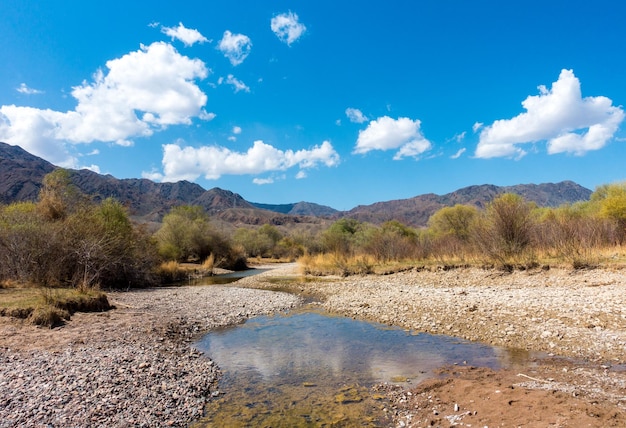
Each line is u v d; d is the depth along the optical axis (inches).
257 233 2834.6
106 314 506.6
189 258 1696.6
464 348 365.1
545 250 773.9
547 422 196.1
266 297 753.0
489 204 823.7
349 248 1305.4
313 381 301.9
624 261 631.2
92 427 214.1
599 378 265.3
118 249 855.7
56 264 681.0
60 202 880.9
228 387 293.3
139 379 288.4
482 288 652.7
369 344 400.2
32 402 238.2
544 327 392.8
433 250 1060.5
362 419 234.2
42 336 382.0
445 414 227.6
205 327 500.7
